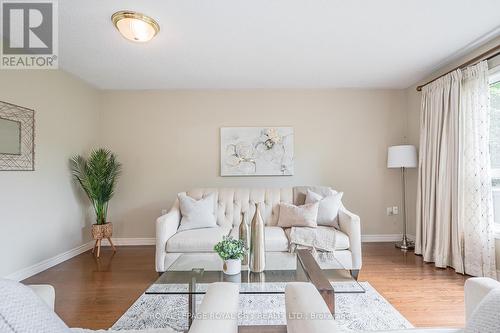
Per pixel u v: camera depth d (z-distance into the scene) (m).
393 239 3.91
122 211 3.89
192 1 1.90
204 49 2.66
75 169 3.38
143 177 3.92
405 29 2.31
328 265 1.97
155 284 1.72
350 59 2.92
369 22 2.20
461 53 2.79
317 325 0.83
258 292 1.54
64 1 1.89
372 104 3.95
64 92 3.21
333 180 3.94
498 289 0.78
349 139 3.95
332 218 2.89
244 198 3.24
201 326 0.85
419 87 3.38
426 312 1.96
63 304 2.10
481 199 2.50
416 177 3.73
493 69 2.46
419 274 2.67
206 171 3.94
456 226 2.72
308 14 2.08
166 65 3.05
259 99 3.95
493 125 2.63
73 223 3.35
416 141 3.70
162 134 3.94
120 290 2.35
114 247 3.56
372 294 2.24
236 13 2.05
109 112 3.93
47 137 2.94
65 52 2.70
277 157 3.91
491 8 2.02
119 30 2.15
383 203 3.93
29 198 2.69
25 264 2.62
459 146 2.68
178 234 2.66
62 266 2.95
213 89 3.93
